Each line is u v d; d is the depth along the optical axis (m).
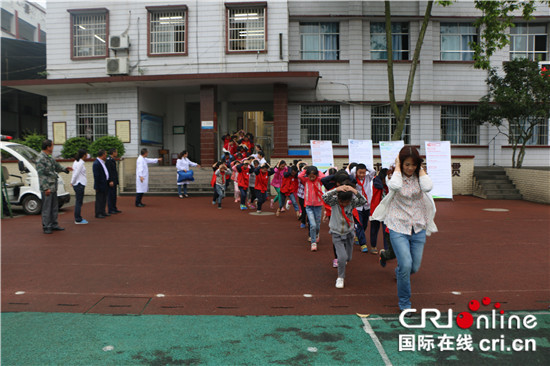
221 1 17.36
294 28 18.33
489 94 16.62
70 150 16.17
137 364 3.27
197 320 4.14
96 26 18.03
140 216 10.88
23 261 6.39
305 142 18.48
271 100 19.64
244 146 15.45
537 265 6.16
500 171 16.73
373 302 4.68
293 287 5.20
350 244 5.35
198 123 21.67
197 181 16.44
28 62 22.91
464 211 11.98
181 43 17.72
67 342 3.65
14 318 4.20
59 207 11.73
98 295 4.89
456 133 18.56
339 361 3.32
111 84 17.19
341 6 18.19
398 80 18.39
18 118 24.92
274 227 9.32
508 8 14.02
